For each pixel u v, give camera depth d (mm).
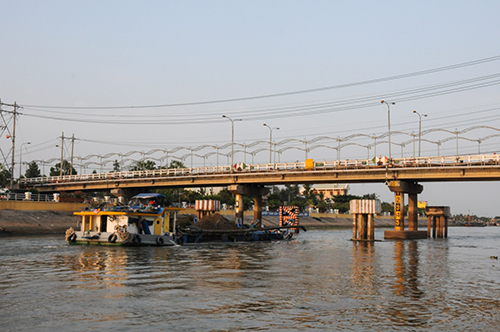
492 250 54562
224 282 27469
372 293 24562
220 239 63625
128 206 52531
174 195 143000
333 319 19078
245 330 17406
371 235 69562
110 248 47281
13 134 108938
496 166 66250
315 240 72875
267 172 86625
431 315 19953
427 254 47531
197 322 18375
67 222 86375
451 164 70812
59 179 117438
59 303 21328
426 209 90000
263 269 33656
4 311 19828
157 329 17406
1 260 36719
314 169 81938
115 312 19797
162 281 27484
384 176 76750
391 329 17812
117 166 144125
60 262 35594
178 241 55156
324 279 29125
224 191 164000
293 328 17750
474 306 21781
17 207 84312
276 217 138500
